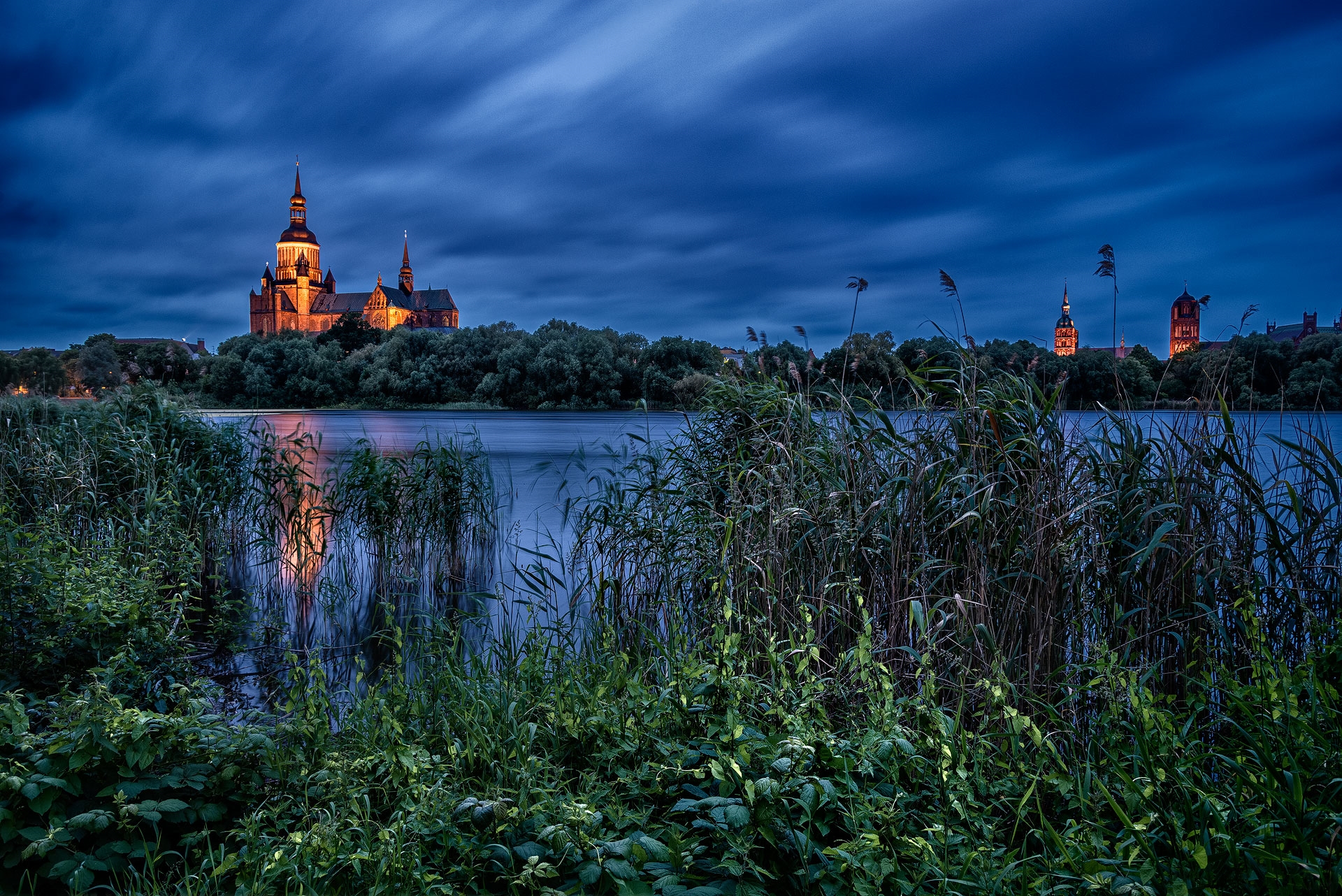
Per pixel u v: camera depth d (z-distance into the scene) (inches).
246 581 291.4
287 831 98.3
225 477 334.6
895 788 96.0
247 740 105.8
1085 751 110.9
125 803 91.9
